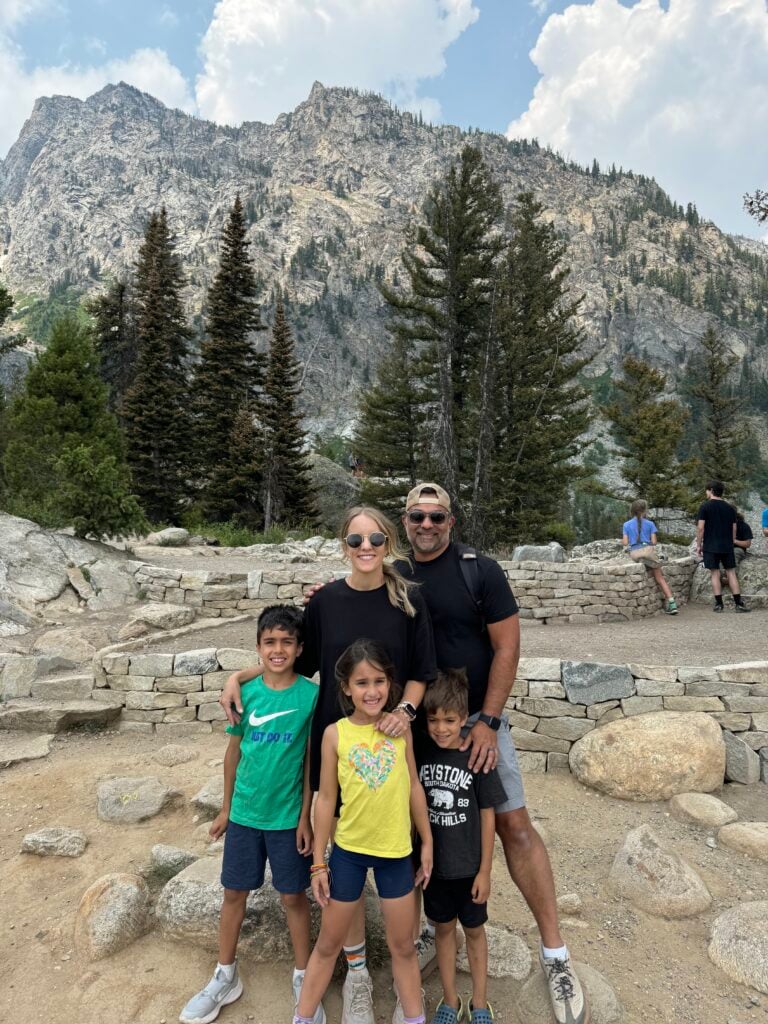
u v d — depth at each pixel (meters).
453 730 2.77
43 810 4.69
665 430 38.31
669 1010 2.91
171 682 6.22
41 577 10.23
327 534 31.89
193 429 35.47
